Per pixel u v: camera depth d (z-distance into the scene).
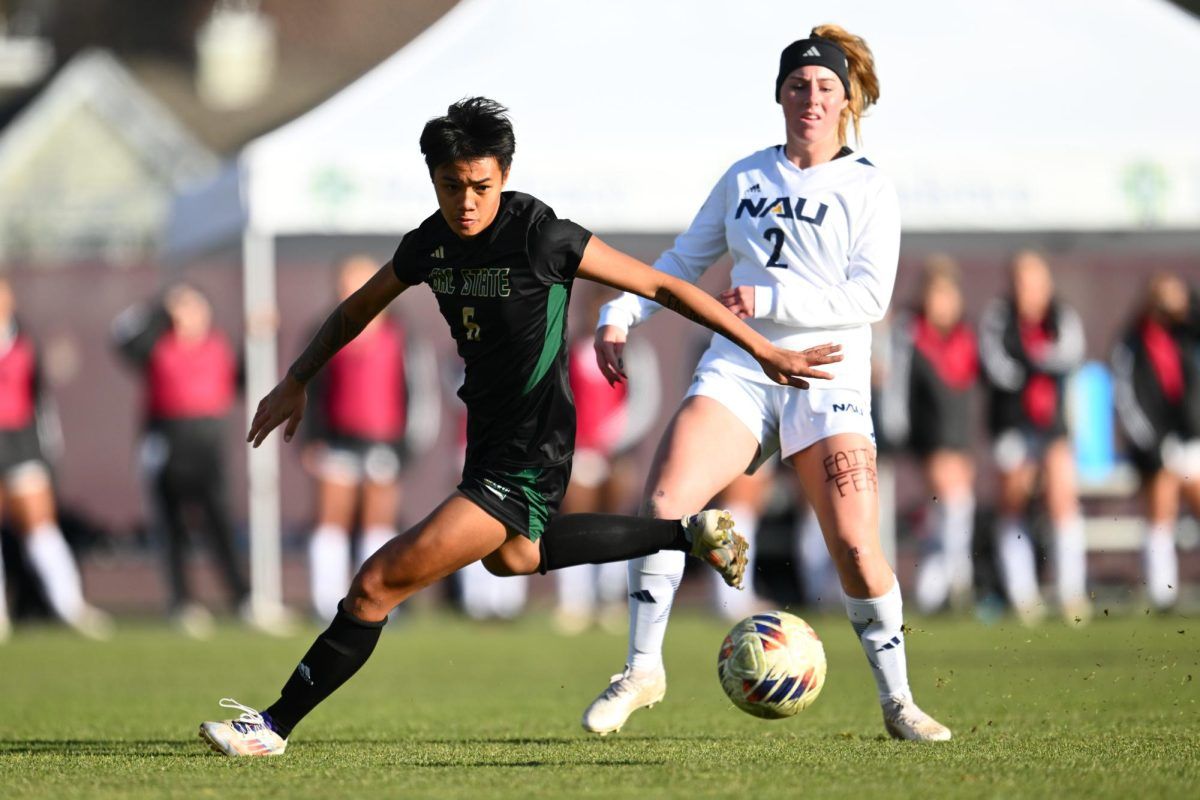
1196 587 62.59
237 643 47.00
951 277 52.81
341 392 52.06
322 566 52.50
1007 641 44.94
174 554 54.03
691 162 46.91
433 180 18.80
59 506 67.31
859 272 22.28
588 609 55.94
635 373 54.28
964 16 48.84
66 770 20.02
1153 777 18.55
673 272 23.56
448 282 19.69
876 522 22.11
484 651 44.00
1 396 53.28
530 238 19.34
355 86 47.91
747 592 55.38
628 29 47.94
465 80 47.50
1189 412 52.31
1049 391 52.28
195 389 53.44
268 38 128.25
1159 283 52.41
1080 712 27.41
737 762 20.20
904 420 52.88
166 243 58.34
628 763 20.25
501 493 19.83
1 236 106.25
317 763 20.47
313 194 47.09
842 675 36.03
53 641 48.94
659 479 22.09
